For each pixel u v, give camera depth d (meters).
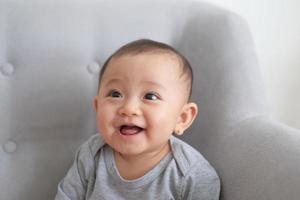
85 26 0.91
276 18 1.20
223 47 0.90
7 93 0.89
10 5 0.87
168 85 0.74
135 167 0.80
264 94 0.88
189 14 0.96
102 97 0.75
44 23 0.89
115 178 0.80
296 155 0.67
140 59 0.74
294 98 1.28
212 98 0.90
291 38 1.22
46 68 0.90
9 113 0.90
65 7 0.90
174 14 0.96
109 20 0.93
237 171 0.77
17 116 0.90
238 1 1.16
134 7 0.94
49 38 0.89
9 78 0.90
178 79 0.76
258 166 0.72
